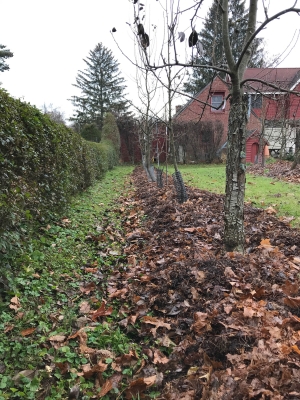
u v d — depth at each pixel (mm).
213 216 5754
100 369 2309
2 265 3121
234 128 3576
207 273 3383
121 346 2588
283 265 3613
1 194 3236
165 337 2688
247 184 10016
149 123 11859
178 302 3113
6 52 16266
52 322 2799
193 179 12180
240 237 3793
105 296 3467
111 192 10289
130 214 6863
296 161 12516
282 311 2730
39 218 4824
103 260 4375
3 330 2496
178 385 2201
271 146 22719
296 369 2021
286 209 6031
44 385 2143
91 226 5754
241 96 3500
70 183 7152
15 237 3373
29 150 4422
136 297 3314
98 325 2850
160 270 3801
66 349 2439
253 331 2451
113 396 2168
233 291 3057
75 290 3449
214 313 2723
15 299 2838
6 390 2016
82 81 39219
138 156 26875
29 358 2307
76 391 2105
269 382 1960
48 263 3789
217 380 2092
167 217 5820
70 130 8344
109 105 38500
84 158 9742
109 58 39062
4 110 3773
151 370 2367
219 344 2410
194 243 4461
